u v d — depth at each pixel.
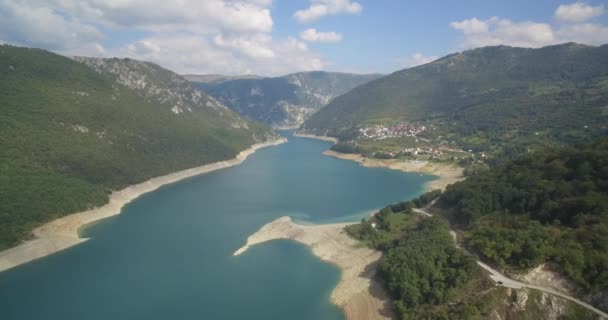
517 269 114.56
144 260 158.25
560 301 102.19
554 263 109.94
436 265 128.62
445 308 110.62
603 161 148.25
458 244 142.38
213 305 125.94
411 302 117.19
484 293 109.38
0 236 157.75
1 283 140.50
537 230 124.88
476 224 150.62
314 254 163.12
